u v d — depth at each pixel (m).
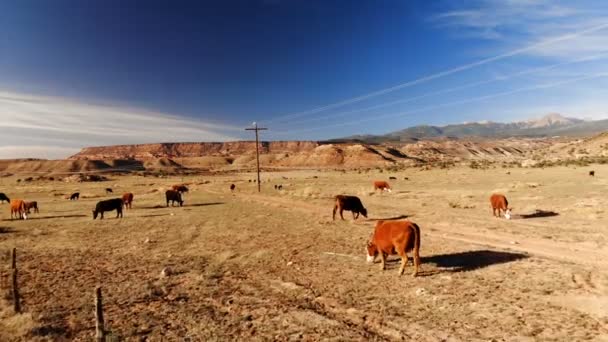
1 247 22.62
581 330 9.97
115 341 9.95
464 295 12.72
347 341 9.92
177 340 10.24
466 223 26.14
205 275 16.03
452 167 128.25
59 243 24.00
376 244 16.05
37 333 10.58
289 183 80.94
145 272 16.95
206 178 135.25
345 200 29.39
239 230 26.69
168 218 33.72
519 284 13.54
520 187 47.72
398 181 73.94
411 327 10.60
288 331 10.64
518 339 9.66
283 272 16.38
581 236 20.89
